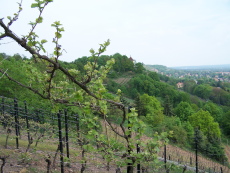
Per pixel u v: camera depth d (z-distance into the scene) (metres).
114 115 6.17
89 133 3.09
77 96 2.94
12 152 7.16
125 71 112.69
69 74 2.89
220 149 28.56
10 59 16.69
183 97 86.31
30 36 2.54
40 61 2.83
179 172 9.92
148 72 124.19
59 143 6.50
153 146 3.42
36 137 7.58
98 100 3.08
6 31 2.35
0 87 16.67
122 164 3.48
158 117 42.06
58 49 2.62
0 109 7.93
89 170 7.15
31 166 6.37
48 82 3.20
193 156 23.16
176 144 29.89
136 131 3.31
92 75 3.08
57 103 3.40
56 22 2.47
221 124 67.12
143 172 5.04
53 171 6.41
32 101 15.78
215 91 106.31
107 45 2.87
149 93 88.81
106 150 3.29
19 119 8.03
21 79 16.53
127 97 79.88
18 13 2.46
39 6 2.40
